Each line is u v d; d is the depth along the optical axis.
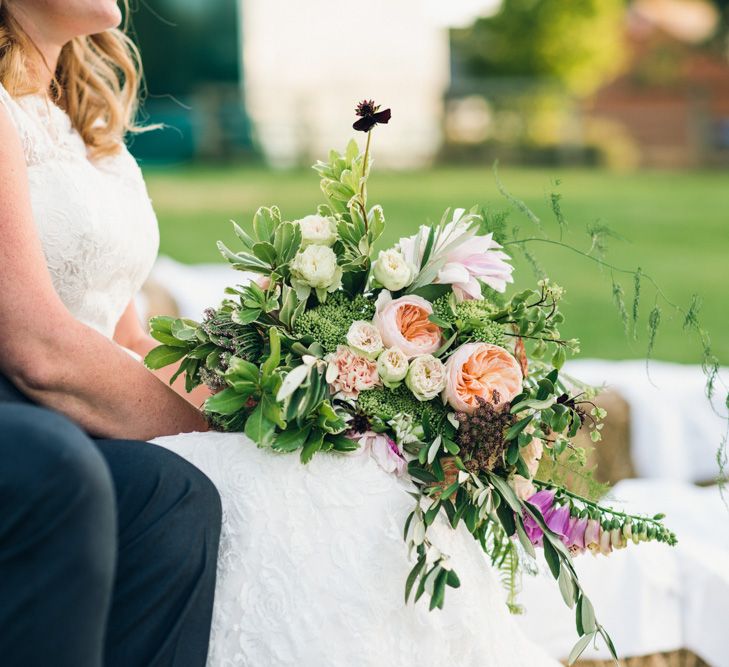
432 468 1.34
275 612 1.24
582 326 5.19
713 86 20.52
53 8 1.60
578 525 1.40
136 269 1.67
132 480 1.21
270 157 16.42
